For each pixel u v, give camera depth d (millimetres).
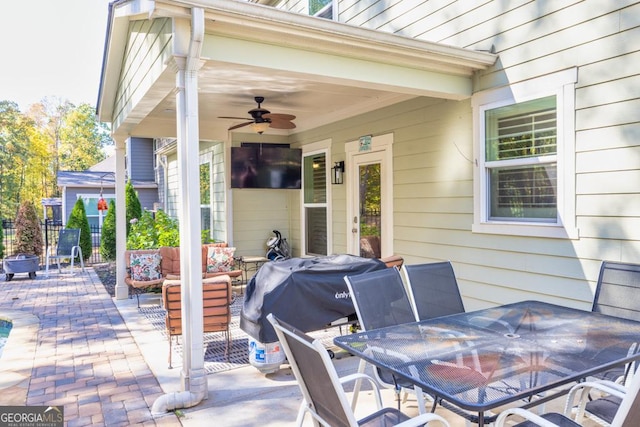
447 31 4766
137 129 6797
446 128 4836
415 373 1882
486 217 4414
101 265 10602
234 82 4664
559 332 2436
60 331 5070
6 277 8594
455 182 4738
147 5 2992
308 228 7836
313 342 1598
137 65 4602
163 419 2977
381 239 5871
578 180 3643
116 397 3328
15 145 27750
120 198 6730
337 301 3729
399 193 5520
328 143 6996
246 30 3246
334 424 1795
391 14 5520
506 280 4234
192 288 3184
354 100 5840
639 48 3244
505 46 4160
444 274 3264
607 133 3441
